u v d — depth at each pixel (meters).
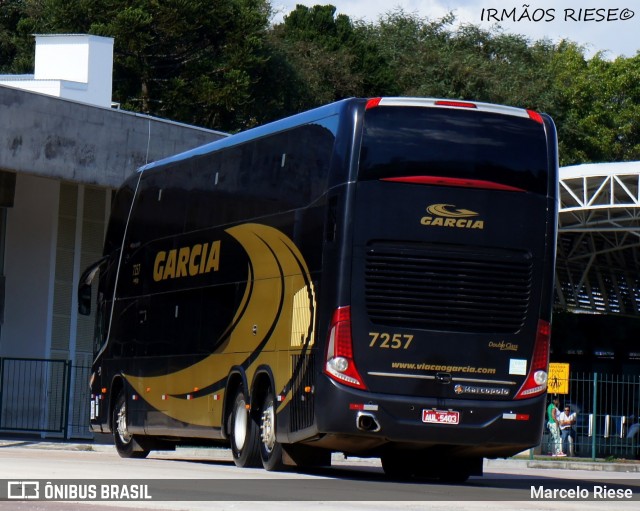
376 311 38.94
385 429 38.78
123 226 59.50
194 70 149.25
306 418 39.81
